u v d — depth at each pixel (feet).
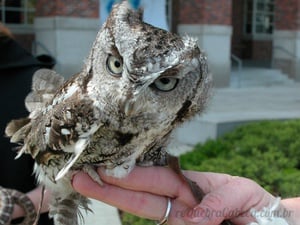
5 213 1.37
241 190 1.04
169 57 0.82
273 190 2.44
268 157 2.85
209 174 1.10
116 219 2.31
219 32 7.43
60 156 0.99
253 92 6.91
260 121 3.90
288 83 8.63
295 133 3.26
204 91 0.91
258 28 10.92
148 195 1.00
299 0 8.82
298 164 3.04
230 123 3.88
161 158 1.01
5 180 1.52
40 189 1.47
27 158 1.54
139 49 0.82
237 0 10.69
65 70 6.03
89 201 1.16
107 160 0.96
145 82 0.82
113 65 0.86
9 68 1.54
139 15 0.89
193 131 3.92
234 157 2.89
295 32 8.89
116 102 0.86
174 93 0.86
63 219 1.10
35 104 1.19
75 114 0.93
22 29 7.36
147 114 0.88
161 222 1.02
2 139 1.52
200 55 0.87
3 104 1.53
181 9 7.52
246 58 10.87
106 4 4.90
